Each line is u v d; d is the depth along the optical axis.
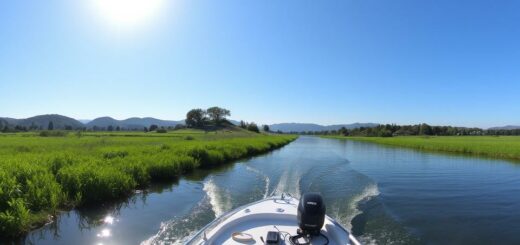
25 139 38.38
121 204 10.93
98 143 30.30
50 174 11.22
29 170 10.92
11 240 7.68
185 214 9.70
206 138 48.25
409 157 30.72
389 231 8.27
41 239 7.81
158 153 20.17
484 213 10.31
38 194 9.26
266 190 12.98
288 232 5.89
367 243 7.47
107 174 11.70
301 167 20.58
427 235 8.12
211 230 5.69
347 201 11.09
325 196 11.85
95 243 7.59
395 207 10.61
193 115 139.12
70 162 14.24
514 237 8.19
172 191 13.00
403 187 14.57
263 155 30.94
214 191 12.83
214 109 148.25
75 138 42.19
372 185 14.31
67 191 10.45
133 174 13.64
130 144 29.55
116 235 8.05
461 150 38.06
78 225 8.76
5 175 9.78
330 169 19.67
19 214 7.95
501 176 18.52
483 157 31.23
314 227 5.49
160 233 8.16
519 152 31.06
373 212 9.84
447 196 12.80
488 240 7.96
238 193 12.46
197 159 20.80
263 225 6.20
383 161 26.56
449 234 8.27
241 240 5.51
